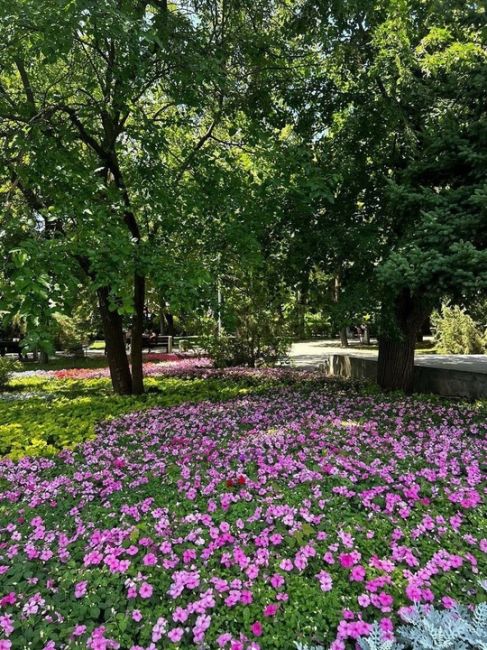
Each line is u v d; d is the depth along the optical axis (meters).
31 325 3.34
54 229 5.19
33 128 5.24
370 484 3.28
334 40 6.33
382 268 4.88
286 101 7.14
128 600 2.18
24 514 3.04
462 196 5.28
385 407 5.73
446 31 5.51
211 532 2.63
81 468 3.84
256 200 6.48
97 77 6.43
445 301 6.42
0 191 5.61
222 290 9.02
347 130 6.59
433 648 1.72
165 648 1.93
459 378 7.05
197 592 2.24
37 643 1.95
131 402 6.68
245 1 6.42
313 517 2.78
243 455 3.85
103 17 4.17
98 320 17.03
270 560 2.44
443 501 3.03
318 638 1.94
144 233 7.64
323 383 8.27
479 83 5.26
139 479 3.47
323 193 5.42
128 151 7.55
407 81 5.70
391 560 2.42
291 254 6.84
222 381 8.67
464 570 2.34
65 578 2.32
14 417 5.80
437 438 4.27
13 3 4.11
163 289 4.96
